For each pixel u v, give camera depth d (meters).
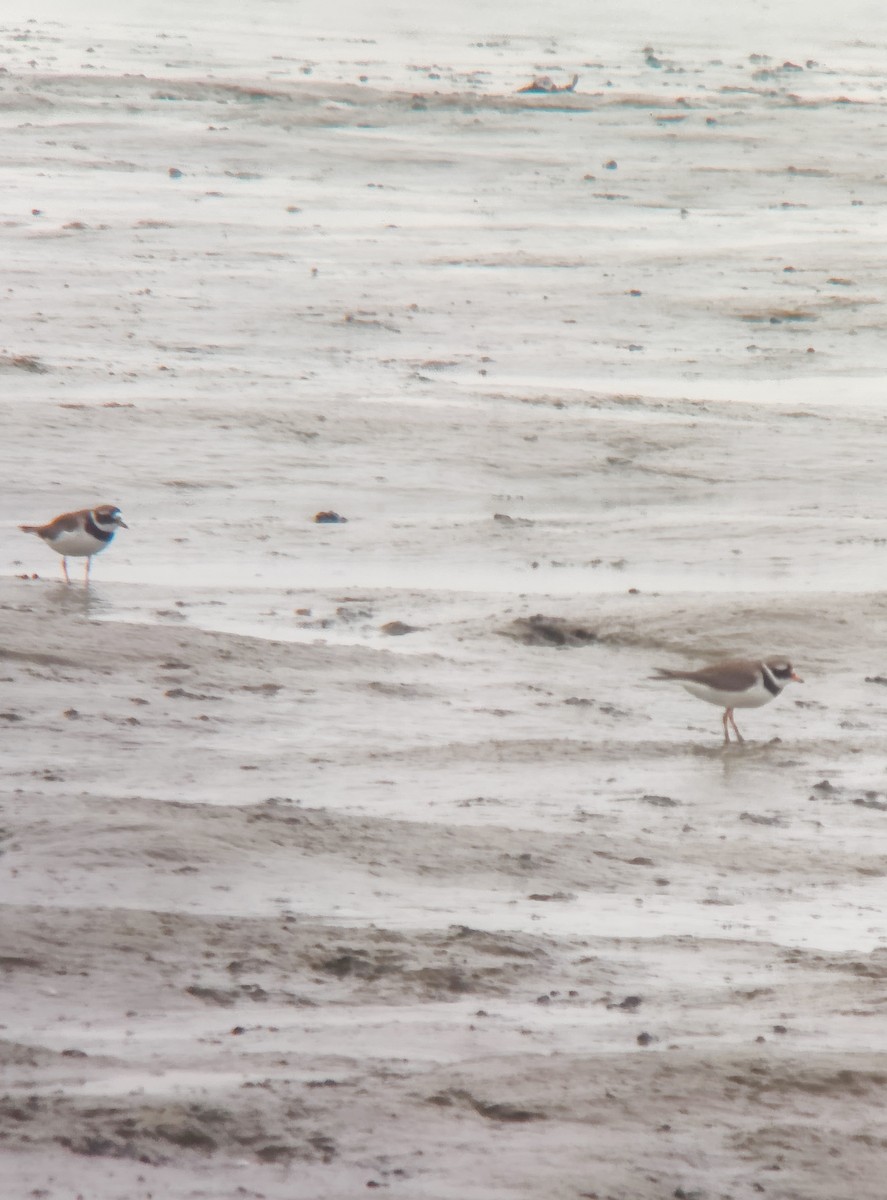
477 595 18.92
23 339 29.58
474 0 96.25
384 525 21.62
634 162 52.97
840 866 11.73
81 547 18.47
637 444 25.39
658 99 64.69
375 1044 7.75
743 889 11.12
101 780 12.45
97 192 44.62
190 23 85.50
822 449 25.59
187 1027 7.89
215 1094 6.87
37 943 8.80
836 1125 6.84
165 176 47.50
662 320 33.81
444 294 34.88
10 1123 6.44
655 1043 7.88
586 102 63.25
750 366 31.00
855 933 10.30
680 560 20.55
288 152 51.44
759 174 51.59
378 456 24.16
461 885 10.66
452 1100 6.93
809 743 14.78
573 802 12.82
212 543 20.64
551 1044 7.84
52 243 37.81
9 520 21.03
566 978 9.05
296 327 31.73
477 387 28.41
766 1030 8.16
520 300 34.72
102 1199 5.83
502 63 76.12
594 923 10.16
